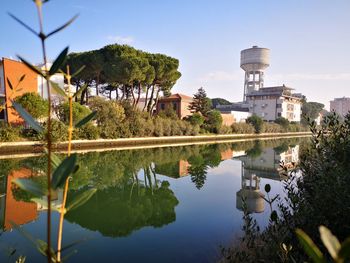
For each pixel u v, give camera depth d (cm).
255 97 6612
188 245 619
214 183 1274
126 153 2131
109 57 3075
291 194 424
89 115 106
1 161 1475
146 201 970
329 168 372
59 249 99
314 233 356
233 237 650
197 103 3928
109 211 848
